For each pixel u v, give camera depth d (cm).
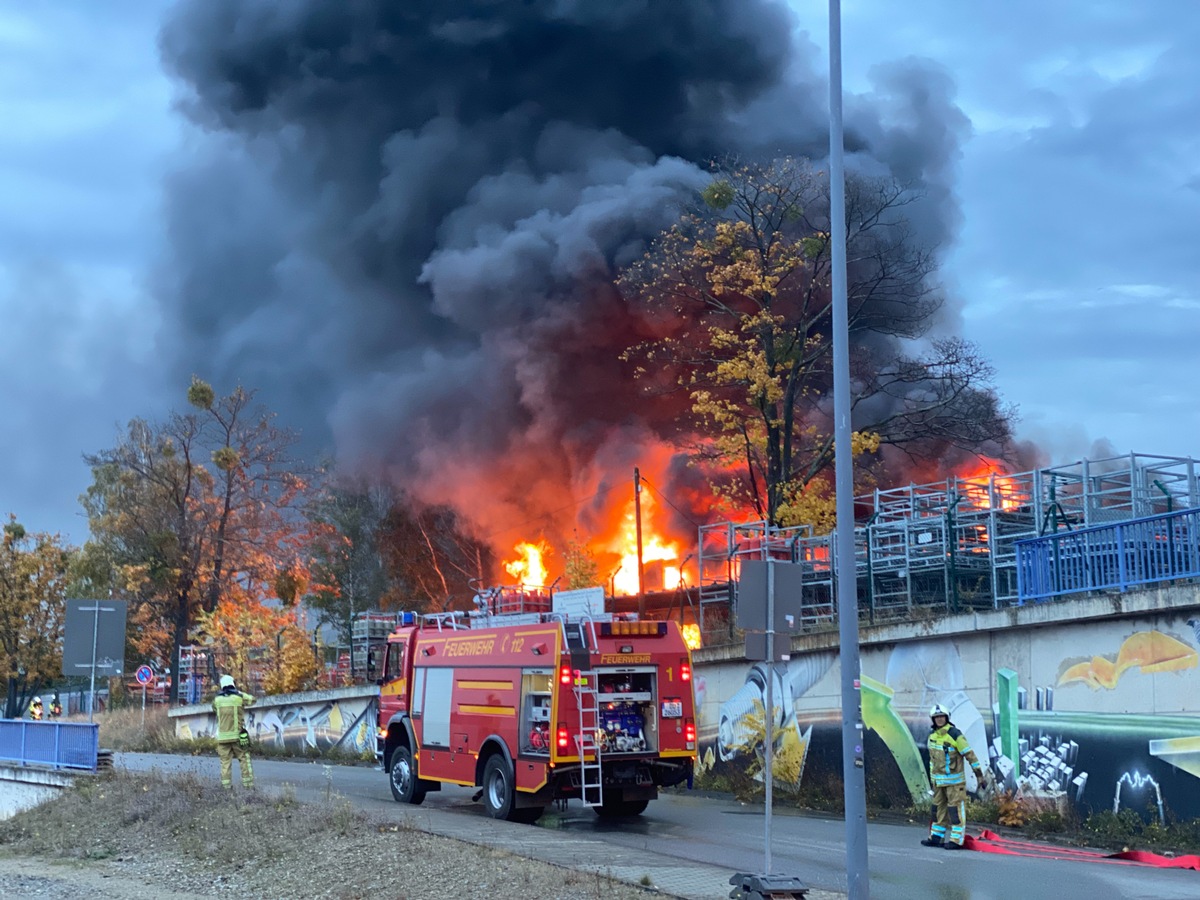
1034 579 1664
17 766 2203
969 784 1684
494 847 1212
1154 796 1402
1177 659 1389
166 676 5203
